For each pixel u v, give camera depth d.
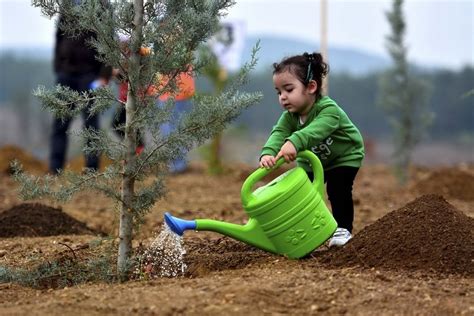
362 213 18.28
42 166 27.66
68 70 21.31
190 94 11.27
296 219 11.01
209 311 8.82
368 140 36.44
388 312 8.88
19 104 40.75
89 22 10.53
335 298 9.19
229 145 30.06
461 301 9.24
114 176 10.70
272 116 38.22
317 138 11.29
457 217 11.20
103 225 16.89
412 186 22.84
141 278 10.80
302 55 11.75
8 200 20.64
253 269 10.67
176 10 10.74
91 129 10.91
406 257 10.70
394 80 24.47
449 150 38.31
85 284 10.63
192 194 22.20
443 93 38.69
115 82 10.99
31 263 11.91
